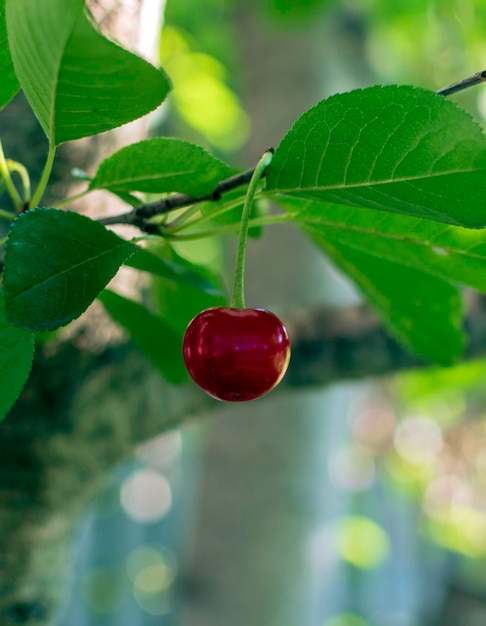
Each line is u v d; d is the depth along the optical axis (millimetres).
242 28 728
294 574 674
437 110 274
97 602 2320
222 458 679
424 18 864
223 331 302
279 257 664
